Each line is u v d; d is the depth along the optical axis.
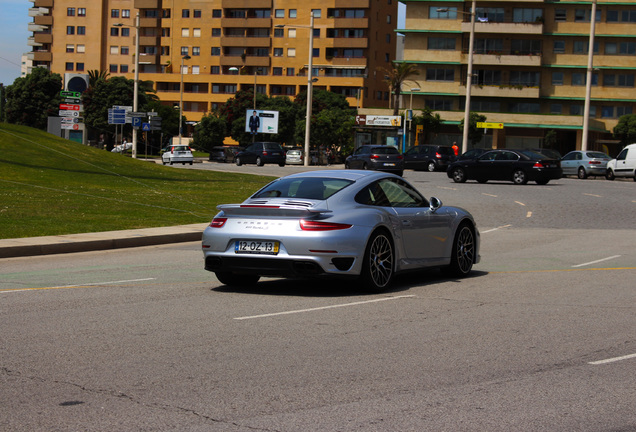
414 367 6.16
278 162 56.09
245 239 9.45
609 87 76.19
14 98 106.38
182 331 7.42
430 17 77.56
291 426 4.73
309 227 9.16
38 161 30.83
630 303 9.20
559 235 17.62
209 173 35.38
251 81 110.31
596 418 4.95
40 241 14.52
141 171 33.09
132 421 4.80
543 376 5.95
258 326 7.69
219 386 5.58
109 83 90.50
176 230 16.92
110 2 119.75
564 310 8.71
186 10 113.81
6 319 7.96
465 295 9.71
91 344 6.84
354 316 8.26
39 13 122.69
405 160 49.91
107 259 13.44
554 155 50.62
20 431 4.60
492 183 36.25
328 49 109.06
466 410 5.09
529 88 76.00
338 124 92.88
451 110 75.81
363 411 5.04
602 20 75.31
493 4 76.50
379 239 9.75
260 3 109.50
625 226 19.70
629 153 42.03
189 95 113.19
